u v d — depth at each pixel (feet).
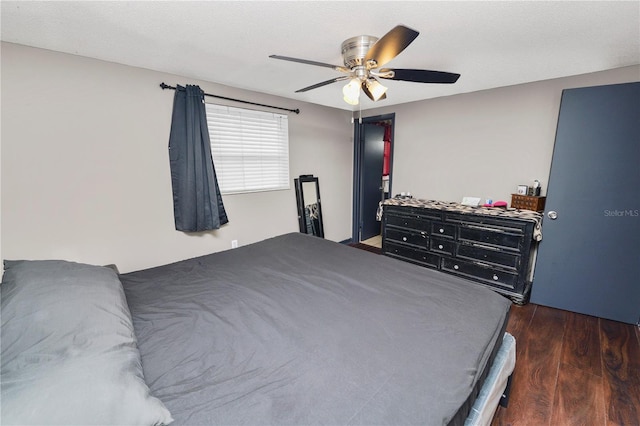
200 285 5.69
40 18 4.92
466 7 4.67
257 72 8.05
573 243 8.14
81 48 6.26
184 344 3.83
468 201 10.74
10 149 6.05
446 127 11.32
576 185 7.89
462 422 3.06
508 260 8.83
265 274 6.22
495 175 10.22
